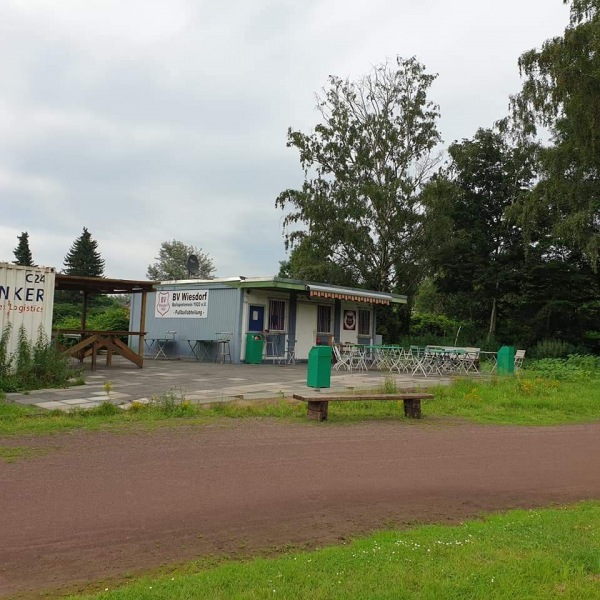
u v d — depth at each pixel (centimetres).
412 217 3466
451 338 3428
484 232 3547
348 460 750
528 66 2733
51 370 1286
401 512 564
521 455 835
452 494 631
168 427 892
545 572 403
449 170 3638
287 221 3625
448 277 3575
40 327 1352
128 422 916
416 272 3481
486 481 689
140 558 434
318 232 3506
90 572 409
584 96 2456
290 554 448
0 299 1288
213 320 2180
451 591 370
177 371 1702
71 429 852
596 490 674
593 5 2591
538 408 1272
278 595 363
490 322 3684
